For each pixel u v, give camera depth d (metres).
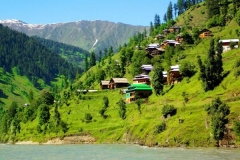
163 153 129.50
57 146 197.62
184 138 150.38
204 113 159.12
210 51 193.50
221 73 196.25
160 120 179.88
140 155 127.12
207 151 128.88
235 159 107.06
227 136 142.50
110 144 191.75
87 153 144.75
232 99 163.75
